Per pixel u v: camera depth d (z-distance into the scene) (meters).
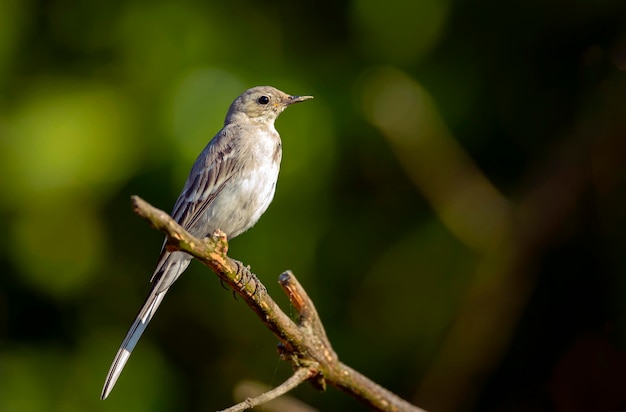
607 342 13.27
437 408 13.09
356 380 8.41
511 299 13.19
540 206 13.12
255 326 12.73
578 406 13.45
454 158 12.86
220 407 12.77
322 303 12.63
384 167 12.91
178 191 11.55
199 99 11.75
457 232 13.09
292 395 12.94
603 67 13.03
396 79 12.48
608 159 13.03
